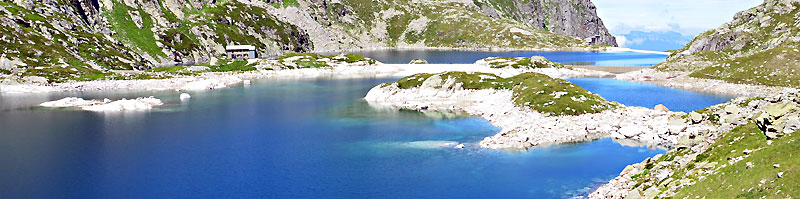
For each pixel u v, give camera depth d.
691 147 50.62
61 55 176.38
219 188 54.16
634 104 107.75
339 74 191.62
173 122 90.81
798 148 37.09
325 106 108.75
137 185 55.28
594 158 63.53
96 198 51.44
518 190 52.50
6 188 54.34
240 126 86.88
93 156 67.12
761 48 165.12
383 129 83.06
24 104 112.94
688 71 159.00
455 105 105.75
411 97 115.19
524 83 106.75
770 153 38.38
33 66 162.75
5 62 157.12
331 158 65.44
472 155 65.81
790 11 178.12
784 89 118.50
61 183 55.94
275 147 71.69
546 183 54.47
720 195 36.91
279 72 193.00
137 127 86.31
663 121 77.31
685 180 41.81
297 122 90.06
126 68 196.25
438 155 66.06
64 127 86.12
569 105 88.12
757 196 34.78
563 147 69.06
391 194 51.94
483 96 110.81
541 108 88.75
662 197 40.28
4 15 184.00
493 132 79.88
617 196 45.38
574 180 55.28
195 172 59.81
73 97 121.50
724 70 142.50
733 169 39.19
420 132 80.50
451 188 53.44
